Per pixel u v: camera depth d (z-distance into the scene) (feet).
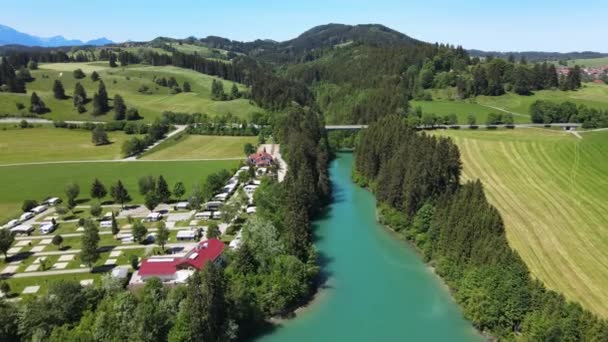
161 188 456.45
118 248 349.00
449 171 386.52
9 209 445.78
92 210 412.16
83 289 234.99
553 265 290.15
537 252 307.37
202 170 589.32
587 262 293.23
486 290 246.68
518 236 331.36
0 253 338.54
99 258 331.16
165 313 221.87
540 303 227.81
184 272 280.92
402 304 280.10
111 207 453.99
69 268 315.58
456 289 285.23
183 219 415.03
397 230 389.60
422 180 374.43
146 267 281.95
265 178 485.56
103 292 241.76
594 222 349.61
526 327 223.30
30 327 213.46
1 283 281.54
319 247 364.38
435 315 267.80
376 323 260.62
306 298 287.28
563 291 260.01
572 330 205.16
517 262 251.19
